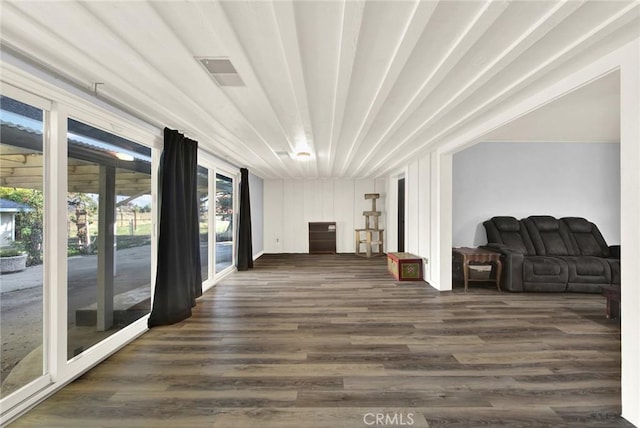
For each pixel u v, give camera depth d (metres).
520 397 1.84
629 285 1.59
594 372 2.12
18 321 1.86
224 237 5.61
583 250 4.62
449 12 1.38
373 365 2.23
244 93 2.27
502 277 4.39
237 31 1.51
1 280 1.81
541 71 1.90
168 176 3.05
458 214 5.31
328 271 5.80
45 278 1.88
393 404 1.78
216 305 3.69
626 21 1.39
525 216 5.27
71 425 1.61
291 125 3.10
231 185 6.00
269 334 2.80
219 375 2.09
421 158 4.98
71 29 1.46
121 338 2.53
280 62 1.82
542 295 4.07
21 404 1.69
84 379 2.04
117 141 2.73
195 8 1.32
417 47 1.67
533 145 5.26
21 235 1.85
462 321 3.12
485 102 2.46
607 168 5.22
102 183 2.68
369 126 3.12
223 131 3.32
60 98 1.91
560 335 2.76
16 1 1.25
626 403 1.61
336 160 5.32
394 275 5.28
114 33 1.51
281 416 1.67
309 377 2.07
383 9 1.35
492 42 1.61
